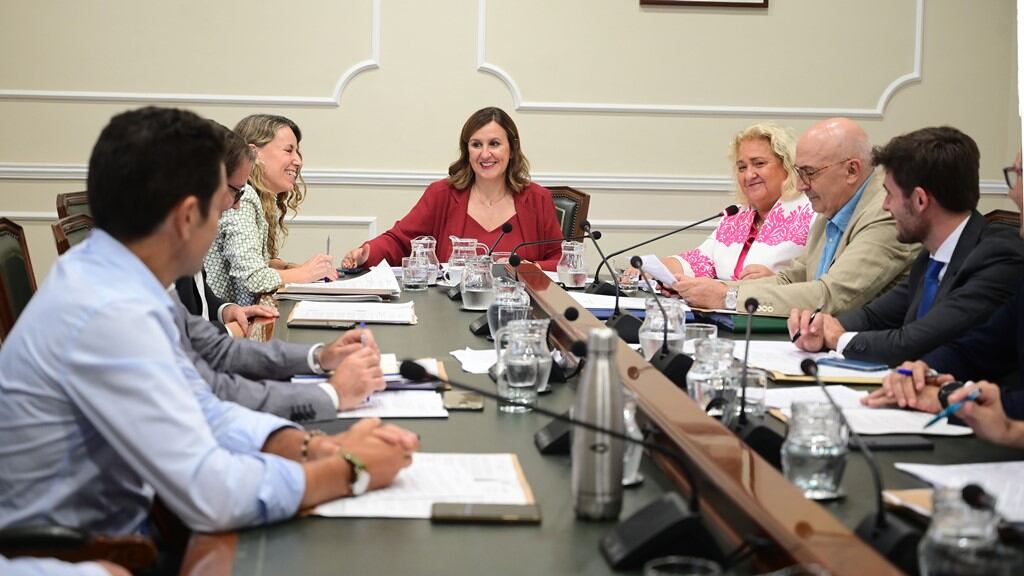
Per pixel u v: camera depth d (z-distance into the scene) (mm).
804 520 1167
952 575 967
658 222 5711
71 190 5406
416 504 1384
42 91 5312
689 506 1225
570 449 1622
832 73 5664
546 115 5590
